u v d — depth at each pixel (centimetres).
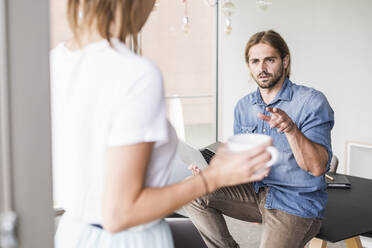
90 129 73
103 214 67
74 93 75
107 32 75
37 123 55
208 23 431
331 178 238
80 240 85
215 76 440
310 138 173
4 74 51
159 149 79
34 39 53
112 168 66
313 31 392
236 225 296
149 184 80
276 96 189
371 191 226
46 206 56
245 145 76
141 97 68
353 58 369
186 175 201
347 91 377
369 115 364
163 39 412
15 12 51
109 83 70
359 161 371
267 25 421
